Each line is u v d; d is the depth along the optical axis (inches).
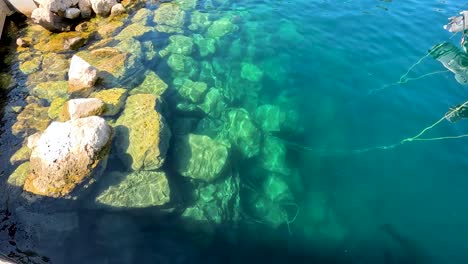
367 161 106.6
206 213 92.4
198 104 127.0
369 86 131.0
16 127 118.8
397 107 121.6
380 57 143.6
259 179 102.3
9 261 79.0
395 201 96.0
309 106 125.6
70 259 82.6
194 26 171.8
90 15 186.9
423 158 105.4
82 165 95.3
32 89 136.3
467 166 102.0
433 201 95.3
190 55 151.9
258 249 84.9
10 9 188.1
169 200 93.0
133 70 142.2
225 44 157.9
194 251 84.0
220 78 139.4
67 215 91.0
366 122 118.0
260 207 95.0
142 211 91.5
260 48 154.7
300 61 145.6
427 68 135.3
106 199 92.9
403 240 87.4
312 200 97.1
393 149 108.9
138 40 161.6
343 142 112.7
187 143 108.8
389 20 165.6
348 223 91.6
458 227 89.5
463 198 95.4
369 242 87.1
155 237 86.7
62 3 175.9
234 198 96.8
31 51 161.3
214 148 107.0
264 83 136.5
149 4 195.8
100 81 135.6
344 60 143.9
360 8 177.3
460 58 139.2
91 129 99.3
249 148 111.2
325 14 174.7
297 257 83.5
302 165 106.5
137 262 81.6
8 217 91.4
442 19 163.3
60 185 93.4
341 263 82.6
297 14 177.0
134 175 97.9
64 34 172.1
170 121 118.6
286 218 92.4
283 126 118.9
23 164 103.3
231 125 118.6
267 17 176.6
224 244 85.7
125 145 104.7
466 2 177.2
